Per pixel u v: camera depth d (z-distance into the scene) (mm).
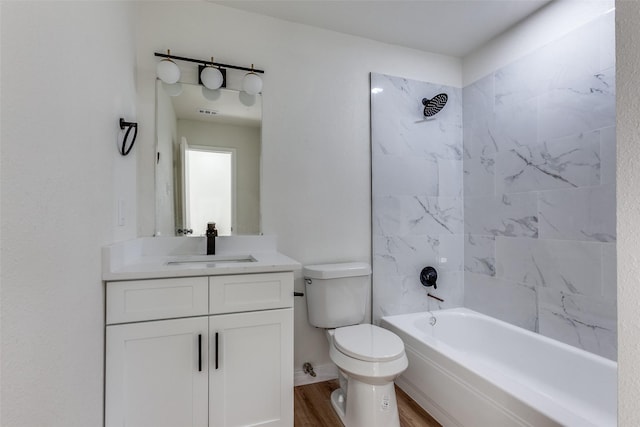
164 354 1228
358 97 2135
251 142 1877
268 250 1894
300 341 1948
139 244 1596
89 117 1012
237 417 1324
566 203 1706
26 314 653
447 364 1547
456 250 2391
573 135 1677
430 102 2238
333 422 1581
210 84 1743
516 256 1993
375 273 2158
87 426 997
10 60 602
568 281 1693
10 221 601
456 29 2062
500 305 2100
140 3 1673
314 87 2018
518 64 1989
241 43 1853
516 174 1999
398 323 2039
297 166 1973
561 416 1080
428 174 2314
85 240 976
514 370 1869
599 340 1548
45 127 736
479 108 2275
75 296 899
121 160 1375
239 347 1331
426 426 1566
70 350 867
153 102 1685
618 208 514
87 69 996
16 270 618
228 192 1828
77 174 916
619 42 517
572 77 1684
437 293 2330
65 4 844
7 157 592
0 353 565
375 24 2008
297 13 1894
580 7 1650
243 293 1343
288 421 1397
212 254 1698
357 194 2123
